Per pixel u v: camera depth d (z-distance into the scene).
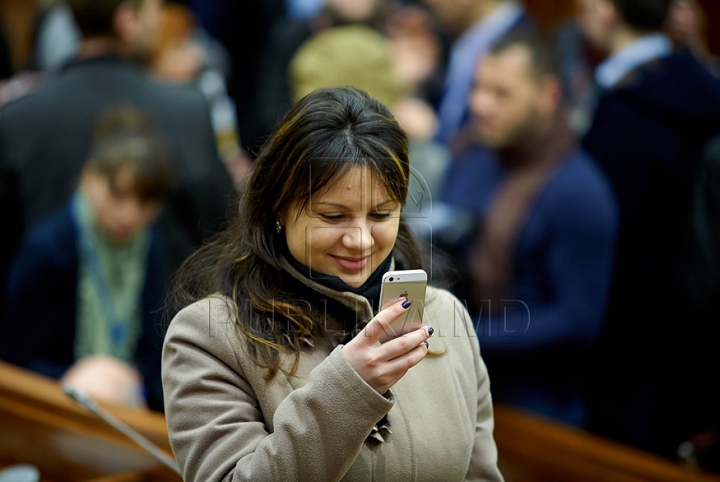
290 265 5.02
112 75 11.87
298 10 17.83
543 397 10.73
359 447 4.55
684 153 12.16
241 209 5.19
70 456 8.84
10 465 9.03
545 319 10.42
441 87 15.85
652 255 12.41
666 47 12.67
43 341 10.82
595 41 13.64
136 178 10.73
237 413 4.85
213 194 12.00
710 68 13.42
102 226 10.81
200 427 4.84
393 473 4.97
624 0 12.83
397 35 15.78
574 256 10.56
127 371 10.37
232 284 5.23
